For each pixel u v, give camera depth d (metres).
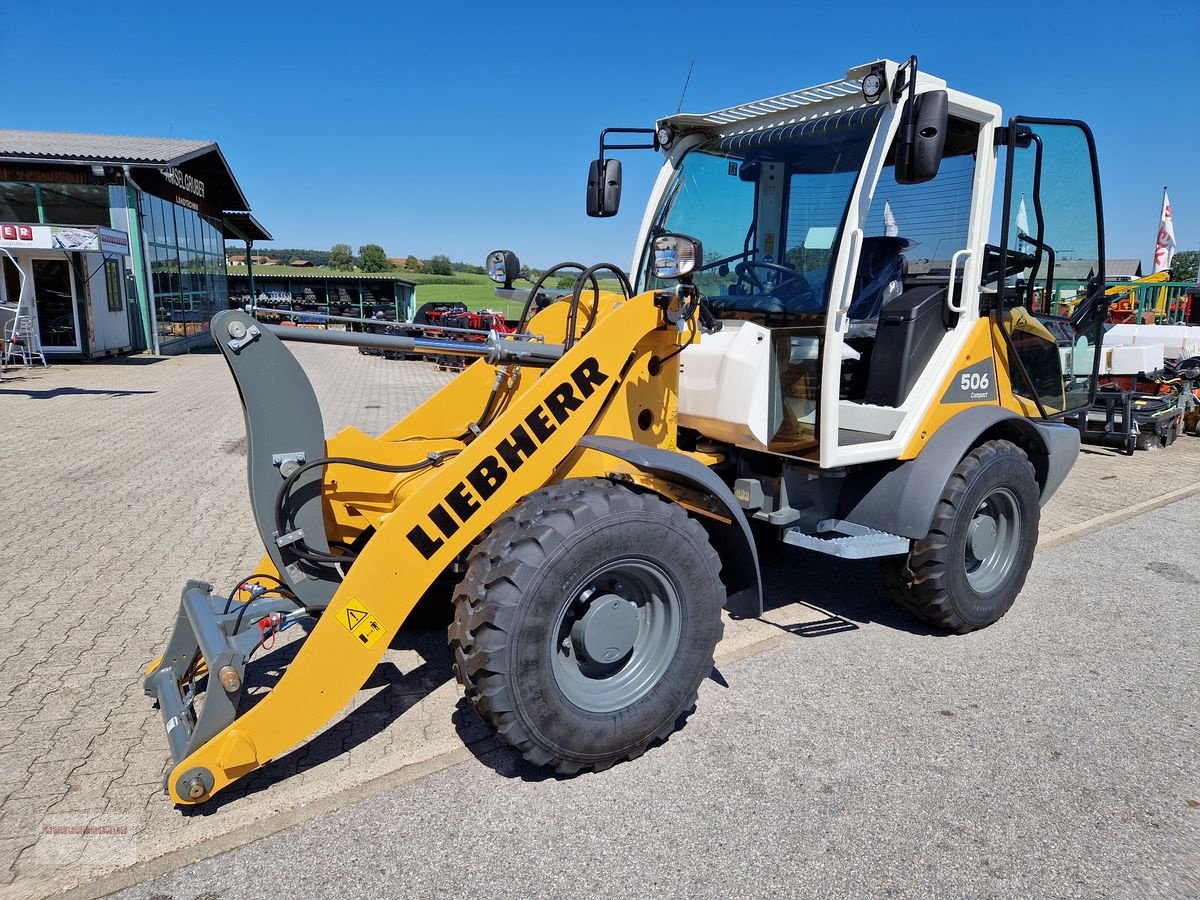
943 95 2.97
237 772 2.51
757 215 3.86
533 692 2.59
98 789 2.72
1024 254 4.17
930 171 3.01
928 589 3.84
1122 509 6.73
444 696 3.39
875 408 3.83
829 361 3.39
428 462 3.26
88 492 6.38
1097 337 4.95
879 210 3.83
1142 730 3.23
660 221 4.32
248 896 2.27
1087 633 4.17
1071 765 2.98
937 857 2.48
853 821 2.64
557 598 2.60
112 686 3.38
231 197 25.92
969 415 3.90
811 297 3.57
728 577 3.31
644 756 2.99
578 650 2.79
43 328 17.20
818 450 3.50
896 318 3.80
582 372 2.97
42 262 16.92
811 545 3.62
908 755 3.02
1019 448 4.10
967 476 3.77
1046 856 2.49
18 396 11.90
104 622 3.99
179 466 7.33
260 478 2.87
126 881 2.32
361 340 2.90
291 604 3.15
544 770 2.88
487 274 3.74
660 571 2.85
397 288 40.06
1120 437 9.24
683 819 2.63
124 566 4.75
